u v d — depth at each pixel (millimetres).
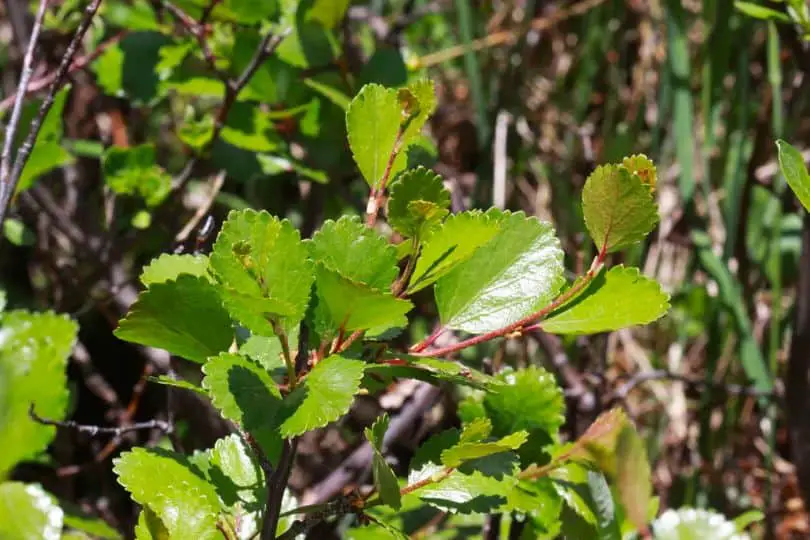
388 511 505
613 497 497
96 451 721
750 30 729
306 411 395
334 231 405
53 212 667
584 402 639
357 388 397
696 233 729
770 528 715
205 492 433
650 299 413
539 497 473
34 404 535
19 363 541
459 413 494
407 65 654
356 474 593
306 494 605
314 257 404
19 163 470
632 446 495
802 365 638
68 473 645
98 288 736
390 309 395
